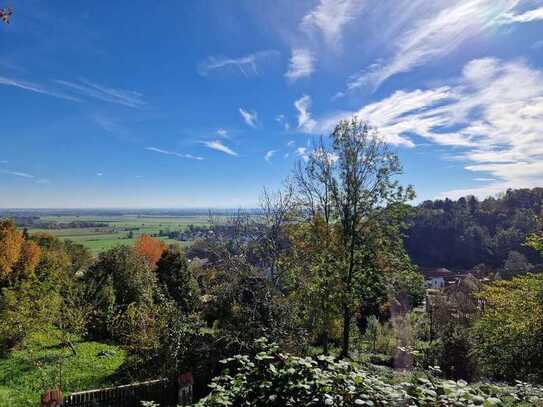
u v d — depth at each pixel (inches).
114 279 1112.8
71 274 1481.3
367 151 800.3
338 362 177.0
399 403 153.2
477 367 602.9
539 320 629.3
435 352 601.6
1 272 1280.8
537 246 715.4
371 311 1219.2
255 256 711.1
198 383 537.3
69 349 799.1
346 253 786.8
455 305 1117.1
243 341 535.8
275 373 170.4
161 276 1178.6
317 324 710.5
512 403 189.9
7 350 771.4
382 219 797.2
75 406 435.2
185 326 589.6
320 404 161.5
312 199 839.1
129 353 644.1
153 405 212.1
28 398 525.0
